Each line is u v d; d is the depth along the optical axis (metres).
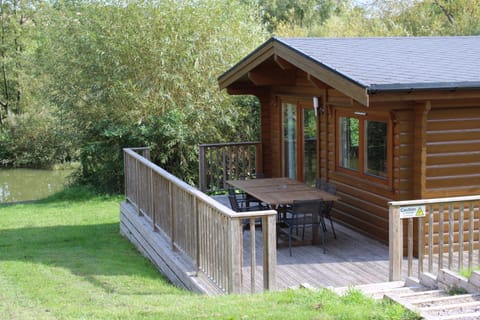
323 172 10.54
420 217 6.41
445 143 7.98
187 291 7.15
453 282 5.70
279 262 8.04
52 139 26.73
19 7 28.53
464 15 24.33
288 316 4.84
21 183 23.31
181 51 16.59
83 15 17.41
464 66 8.27
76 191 16.73
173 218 8.23
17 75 28.80
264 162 13.45
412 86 7.10
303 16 34.25
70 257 9.59
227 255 6.11
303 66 8.77
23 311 6.12
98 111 17.62
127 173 11.77
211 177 14.06
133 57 16.56
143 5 16.70
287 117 12.34
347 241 9.02
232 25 17.48
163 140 15.98
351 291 5.49
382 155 8.71
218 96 16.77
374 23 26.20
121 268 8.75
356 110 9.27
